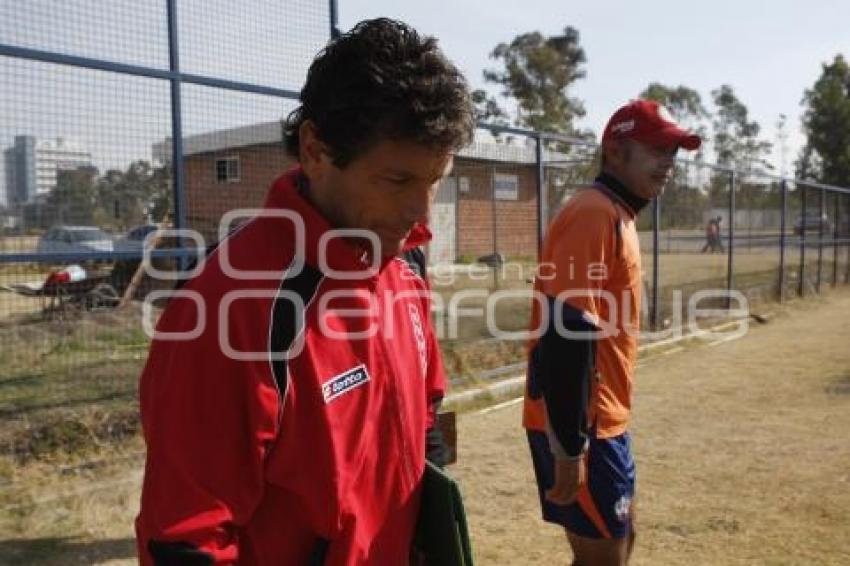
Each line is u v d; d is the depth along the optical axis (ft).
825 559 14.10
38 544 14.55
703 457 19.85
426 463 5.17
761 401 25.63
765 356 33.63
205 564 3.89
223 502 3.99
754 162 204.33
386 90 3.92
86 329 25.62
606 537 8.65
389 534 4.79
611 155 8.79
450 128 4.05
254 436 4.04
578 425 8.02
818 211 63.72
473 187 35.60
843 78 177.47
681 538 15.05
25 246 20.03
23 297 26.48
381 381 4.63
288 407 4.14
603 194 8.58
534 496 17.24
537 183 28.73
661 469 18.98
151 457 4.03
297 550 4.39
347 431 4.40
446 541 4.98
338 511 4.36
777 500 16.89
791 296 54.95
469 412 24.14
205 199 21.95
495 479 18.28
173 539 3.88
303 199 4.30
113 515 15.88
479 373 27.40
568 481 8.11
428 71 4.00
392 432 4.73
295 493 4.29
